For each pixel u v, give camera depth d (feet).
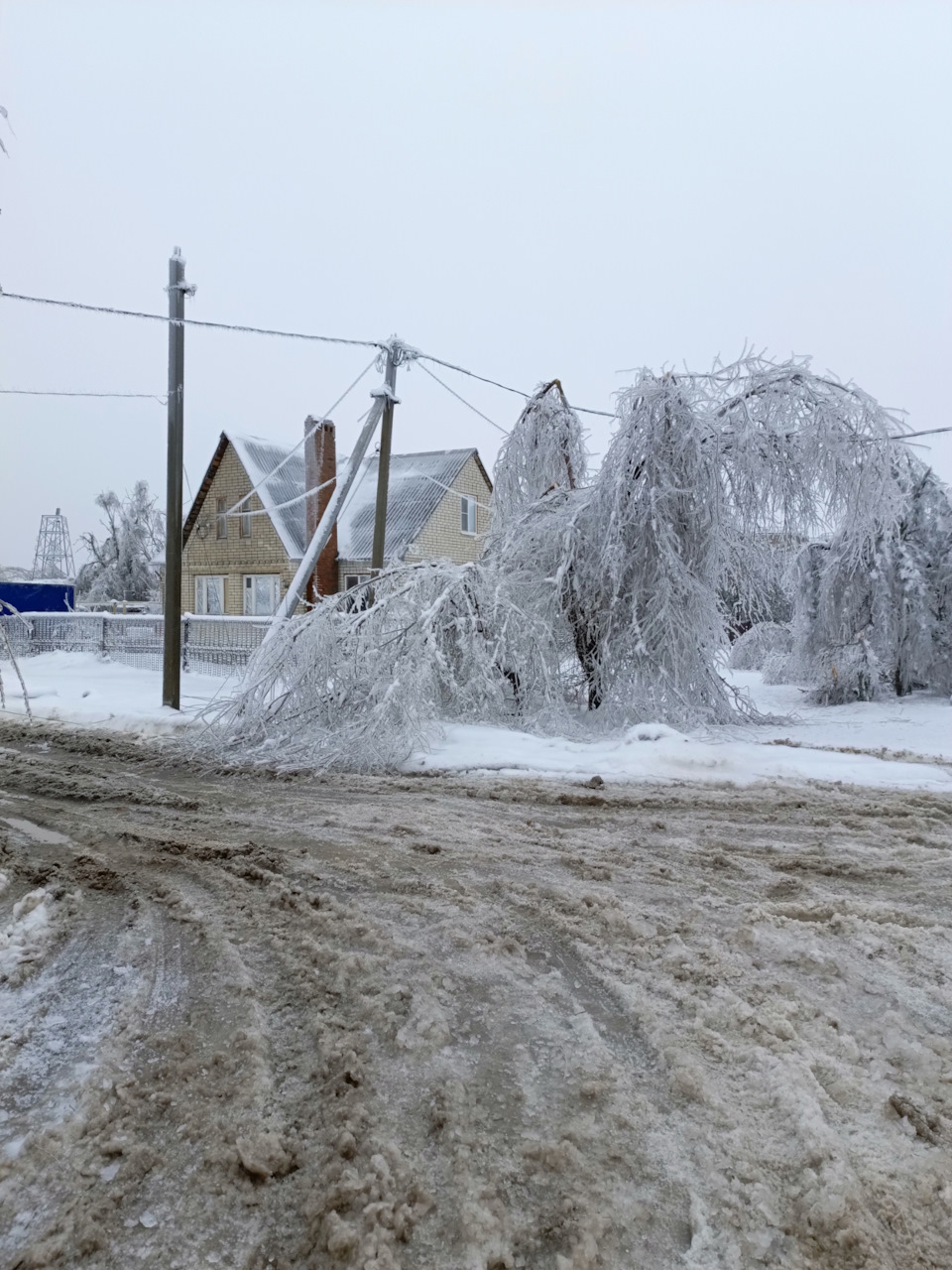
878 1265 5.96
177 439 36.78
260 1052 8.79
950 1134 7.44
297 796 21.71
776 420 31.58
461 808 20.22
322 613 29.25
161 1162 7.07
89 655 58.18
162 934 12.12
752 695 45.42
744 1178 6.93
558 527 33.53
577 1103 8.00
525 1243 6.23
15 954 11.32
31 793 21.67
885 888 14.23
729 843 16.92
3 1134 7.41
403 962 11.13
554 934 12.19
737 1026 9.45
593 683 33.53
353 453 39.63
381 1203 6.51
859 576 40.40
